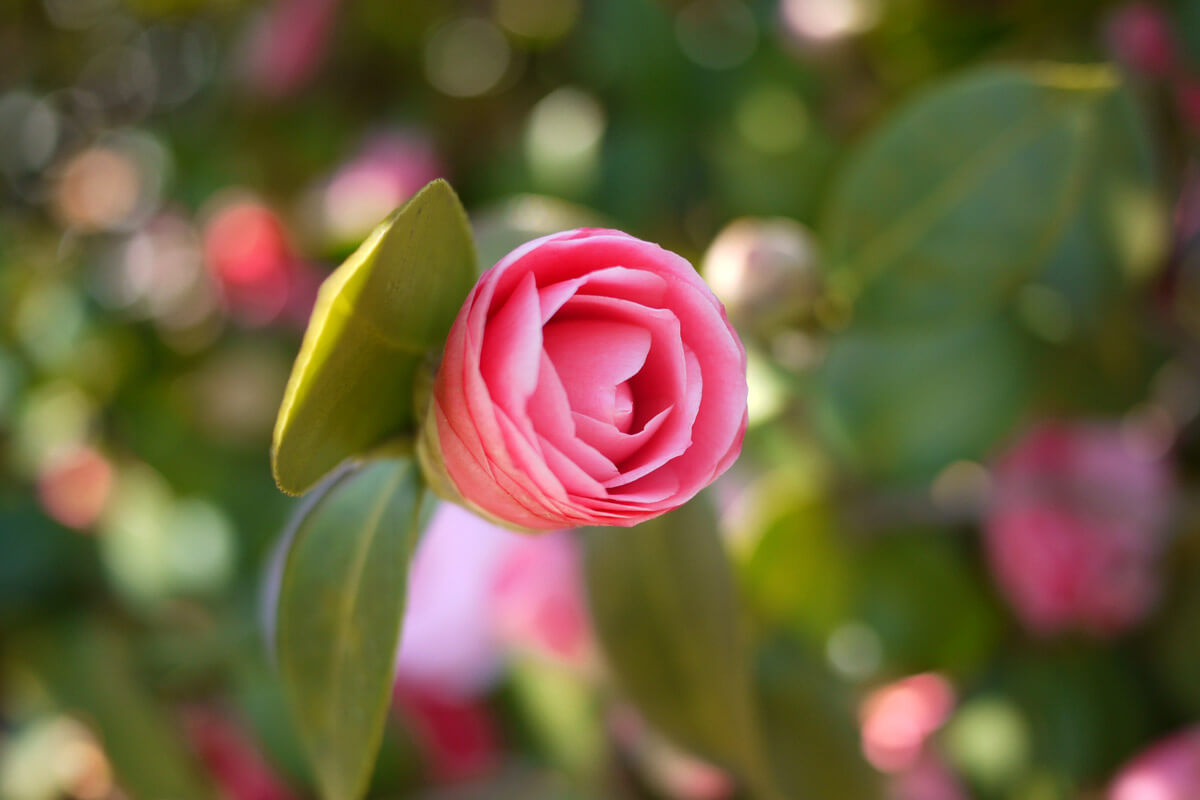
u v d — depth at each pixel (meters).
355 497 0.38
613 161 0.65
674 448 0.34
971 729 0.52
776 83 0.65
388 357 0.36
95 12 0.92
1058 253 0.50
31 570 0.65
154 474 0.72
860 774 0.47
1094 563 0.51
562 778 0.52
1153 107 0.56
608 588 0.44
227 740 0.54
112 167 0.91
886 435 0.49
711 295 0.35
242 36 0.83
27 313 0.79
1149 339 0.55
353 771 0.38
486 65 0.76
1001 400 0.50
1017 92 0.45
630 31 0.67
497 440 0.33
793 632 0.51
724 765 0.45
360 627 0.38
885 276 0.46
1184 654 0.51
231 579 0.66
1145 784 0.48
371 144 0.71
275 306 0.72
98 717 0.56
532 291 0.33
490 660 0.54
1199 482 0.56
